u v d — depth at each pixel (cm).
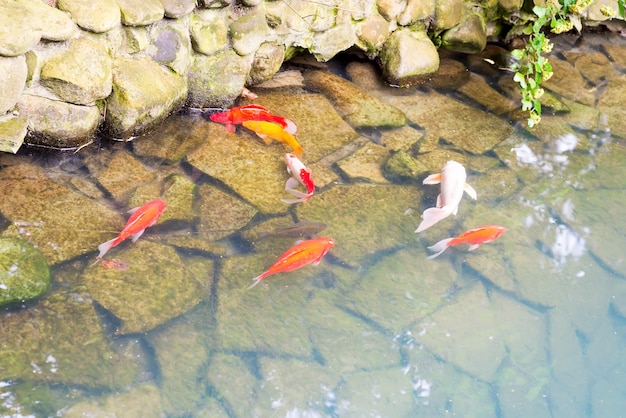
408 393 297
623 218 372
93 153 351
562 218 367
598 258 352
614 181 393
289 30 398
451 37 462
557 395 304
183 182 347
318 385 294
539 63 409
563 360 315
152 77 356
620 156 411
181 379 288
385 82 436
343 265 331
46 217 320
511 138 411
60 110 335
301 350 302
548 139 415
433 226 352
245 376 292
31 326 289
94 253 313
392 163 379
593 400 304
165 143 364
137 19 342
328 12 406
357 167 374
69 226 319
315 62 436
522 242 353
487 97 441
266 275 309
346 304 318
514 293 334
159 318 300
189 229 330
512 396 302
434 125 411
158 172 350
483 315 324
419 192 366
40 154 344
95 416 273
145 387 283
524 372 309
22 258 297
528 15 485
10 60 310
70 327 292
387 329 313
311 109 401
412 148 392
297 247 308
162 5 349
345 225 345
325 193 357
